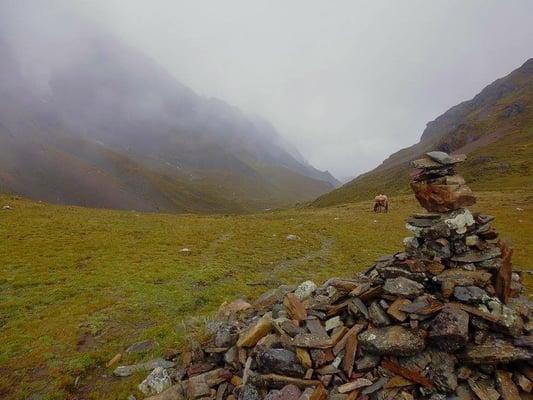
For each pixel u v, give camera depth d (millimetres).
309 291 15688
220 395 11414
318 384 10367
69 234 41688
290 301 13867
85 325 18500
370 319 11500
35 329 17891
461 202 12242
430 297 11117
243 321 15195
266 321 12945
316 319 12766
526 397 9438
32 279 25828
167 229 48625
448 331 9969
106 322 19062
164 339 16594
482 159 144250
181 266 30594
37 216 51500
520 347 9797
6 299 22234
